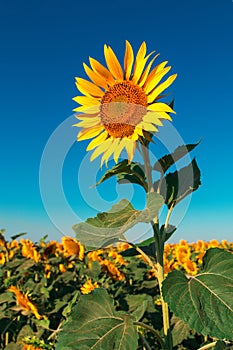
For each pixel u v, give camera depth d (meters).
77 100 0.83
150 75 0.79
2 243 2.53
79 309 0.72
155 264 0.80
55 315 1.62
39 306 1.60
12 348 1.53
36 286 2.04
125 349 0.65
